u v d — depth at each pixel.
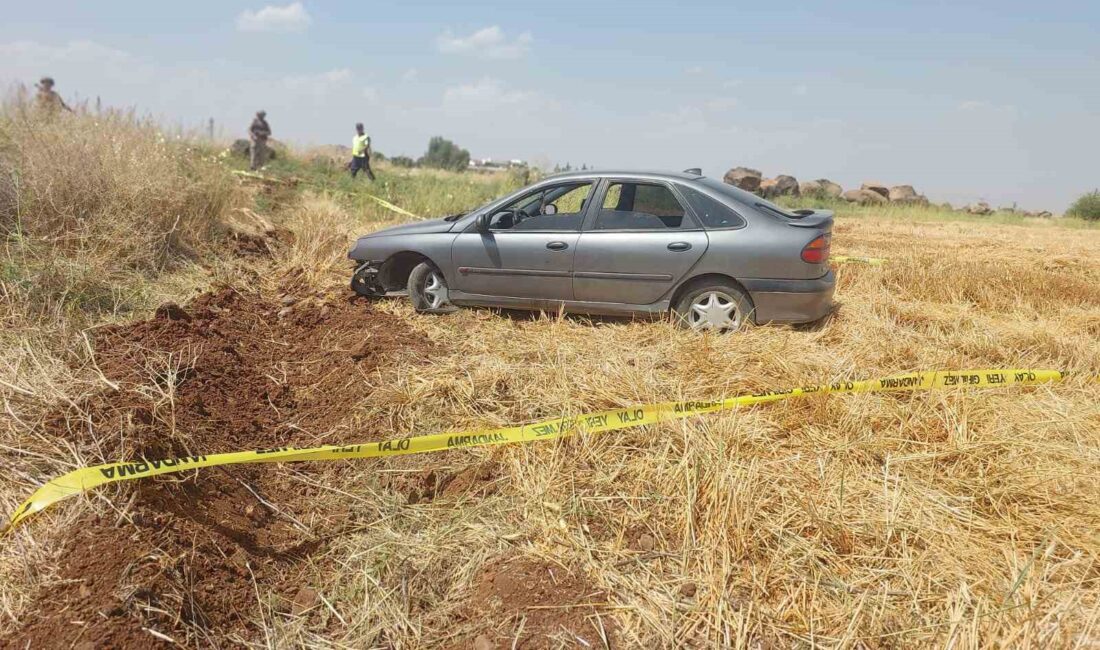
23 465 3.32
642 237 5.90
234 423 4.31
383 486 3.77
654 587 2.95
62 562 2.80
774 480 3.51
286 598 3.05
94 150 7.37
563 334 5.77
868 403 4.34
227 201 9.15
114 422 3.69
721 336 5.58
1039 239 15.30
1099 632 2.62
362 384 4.86
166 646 2.58
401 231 6.76
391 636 2.82
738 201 5.86
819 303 5.77
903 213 22.08
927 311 6.90
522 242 6.20
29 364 4.15
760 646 2.65
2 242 6.04
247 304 6.53
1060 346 5.71
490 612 2.88
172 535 3.06
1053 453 3.84
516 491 3.61
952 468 3.73
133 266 6.66
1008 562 3.04
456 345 5.62
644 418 4.08
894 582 2.93
